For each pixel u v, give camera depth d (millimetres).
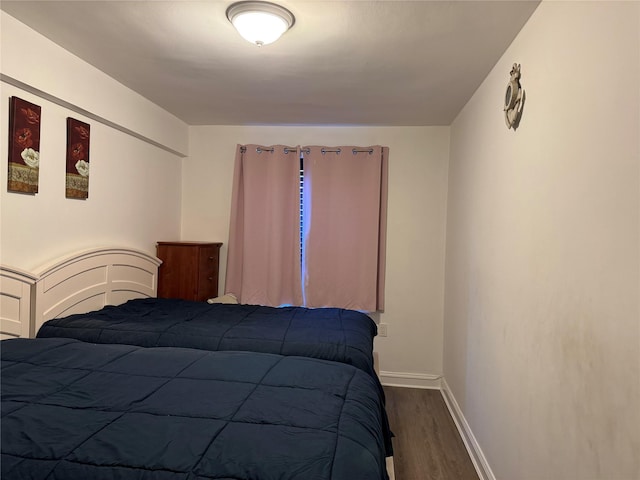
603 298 1150
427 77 2477
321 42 2053
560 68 1455
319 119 3461
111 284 2771
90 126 2564
